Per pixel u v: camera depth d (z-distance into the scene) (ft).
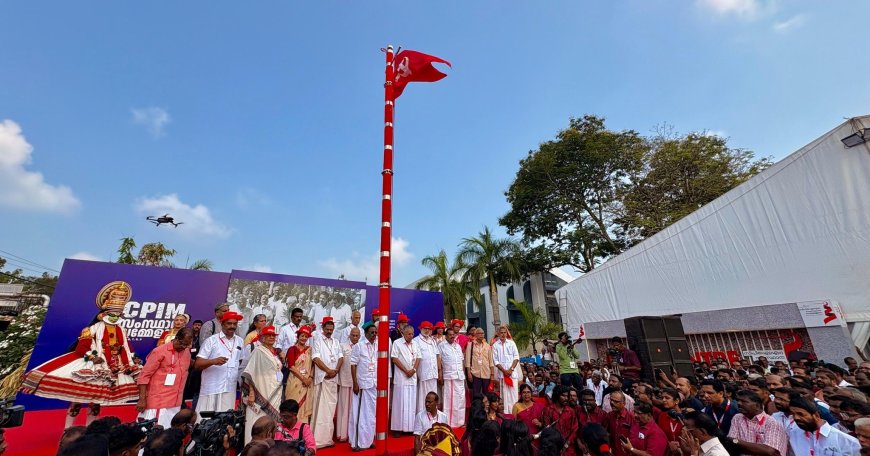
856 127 32.96
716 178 70.44
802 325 34.63
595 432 13.47
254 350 18.12
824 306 33.50
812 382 20.65
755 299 38.52
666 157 75.46
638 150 78.59
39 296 59.47
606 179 81.87
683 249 45.88
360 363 21.33
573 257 85.51
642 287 50.03
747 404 14.28
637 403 16.79
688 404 18.10
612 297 54.03
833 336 32.60
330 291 39.14
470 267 76.79
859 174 32.83
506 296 94.38
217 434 12.30
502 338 28.78
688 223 45.62
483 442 12.82
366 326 22.95
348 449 20.25
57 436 19.88
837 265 33.35
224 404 17.54
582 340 57.21
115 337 18.86
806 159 36.06
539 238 87.76
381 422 16.67
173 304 30.19
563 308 61.98
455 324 26.35
